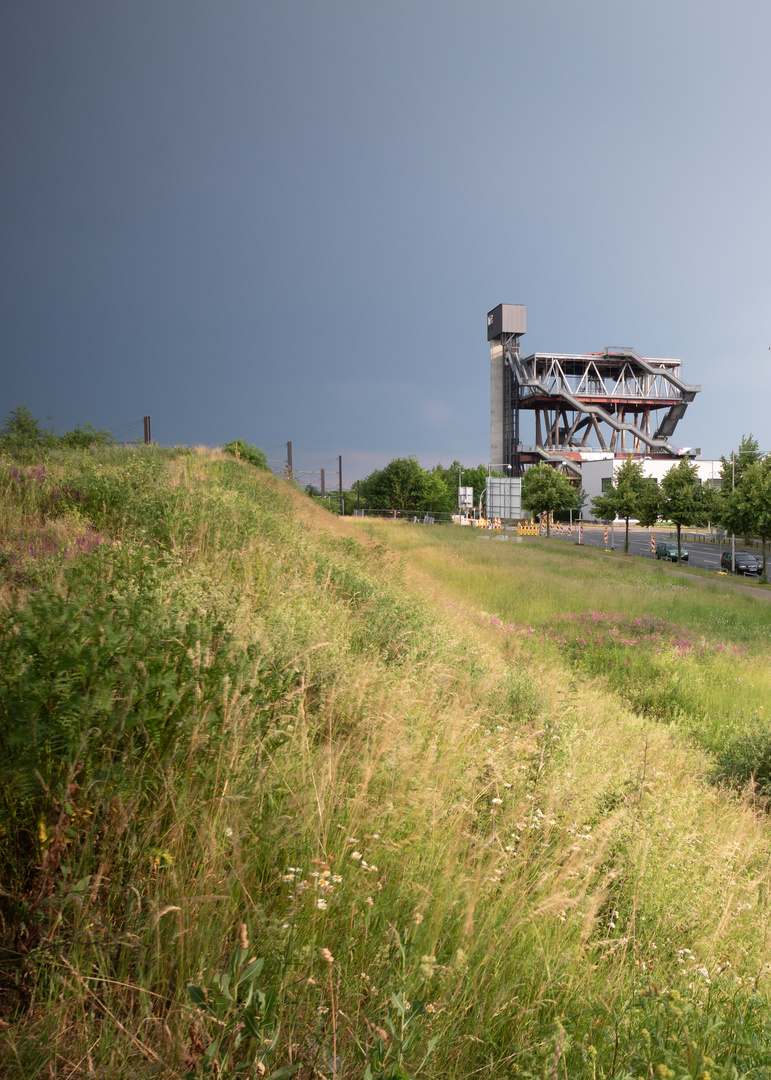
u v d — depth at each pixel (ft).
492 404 524.93
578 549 162.40
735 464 178.60
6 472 29.35
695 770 23.50
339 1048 5.63
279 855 7.80
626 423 513.04
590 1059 6.07
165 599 12.78
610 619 56.95
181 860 6.81
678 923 10.36
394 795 9.85
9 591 12.21
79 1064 4.91
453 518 286.05
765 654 50.62
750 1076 6.03
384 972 6.48
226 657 9.43
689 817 15.90
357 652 19.49
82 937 5.71
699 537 258.37
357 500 331.98
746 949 10.57
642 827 12.97
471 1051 6.05
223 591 16.08
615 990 7.58
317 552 33.81
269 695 10.16
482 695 19.89
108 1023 5.19
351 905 6.97
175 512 26.14
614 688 37.55
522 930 8.04
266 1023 4.98
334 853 8.02
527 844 10.36
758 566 140.97
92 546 19.26
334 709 12.94
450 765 12.29
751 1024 7.64
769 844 17.06
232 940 6.39
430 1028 5.79
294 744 9.98
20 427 87.86
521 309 512.63
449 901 7.83
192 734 7.60
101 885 6.30
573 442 529.45
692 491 156.66
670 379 526.16
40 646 6.93
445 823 10.12
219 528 26.05
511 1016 6.59
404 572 46.06
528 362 512.22
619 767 17.16
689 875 12.26
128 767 7.05
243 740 8.67
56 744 6.53
